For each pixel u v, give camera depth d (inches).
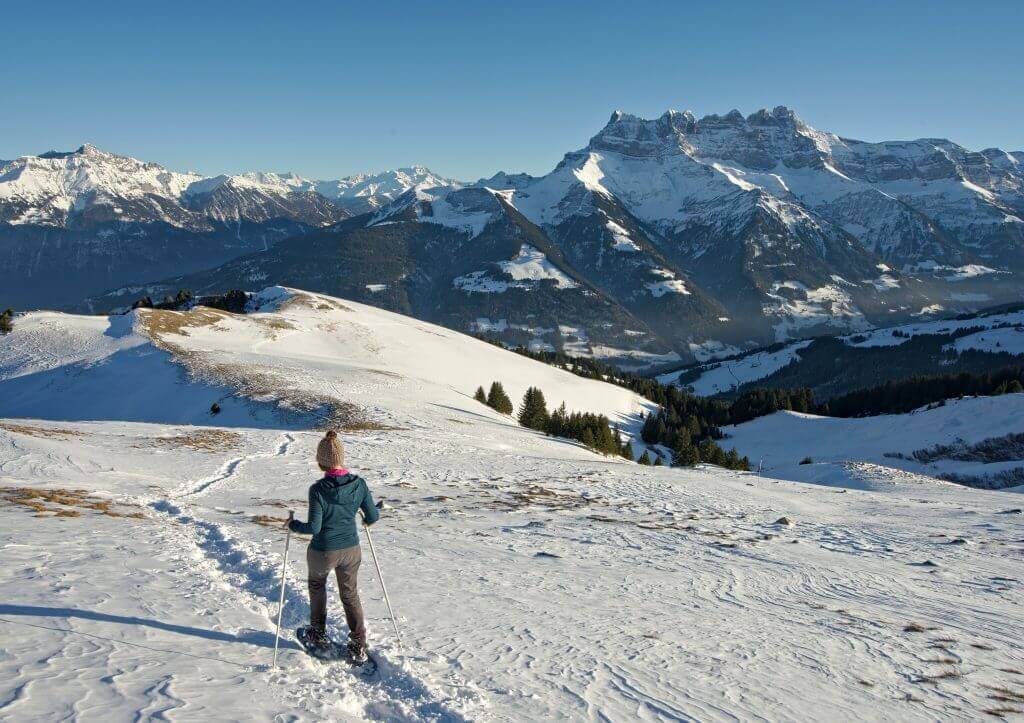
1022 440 3159.5
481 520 703.1
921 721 255.6
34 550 346.9
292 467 1026.1
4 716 163.3
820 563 614.2
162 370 2610.7
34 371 2760.8
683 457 3351.4
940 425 3587.6
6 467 715.4
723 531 775.7
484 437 1857.8
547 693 242.2
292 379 2480.3
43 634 225.6
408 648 275.7
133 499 613.0
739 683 275.6
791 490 1374.3
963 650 364.8
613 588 440.1
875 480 1881.2
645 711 235.3
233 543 436.1
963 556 714.8
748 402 5580.7
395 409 2119.8
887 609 456.4
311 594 263.9
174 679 204.1
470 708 219.8
